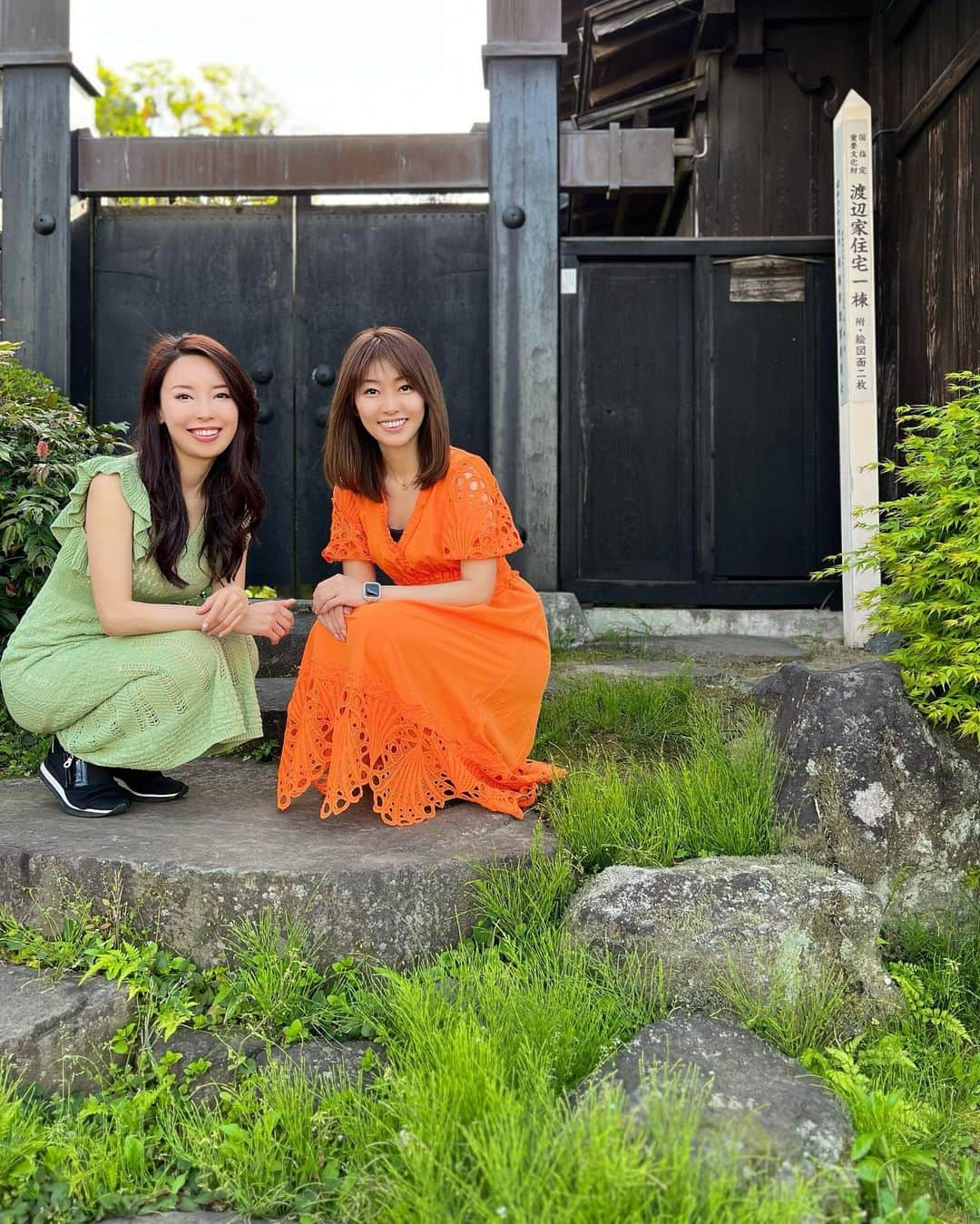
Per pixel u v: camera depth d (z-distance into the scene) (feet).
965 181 15.16
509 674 9.07
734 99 20.44
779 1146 5.55
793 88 20.34
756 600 17.70
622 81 23.54
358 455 9.25
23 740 11.80
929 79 16.98
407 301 18.17
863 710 8.91
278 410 18.25
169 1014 6.95
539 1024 6.52
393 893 7.52
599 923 7.57
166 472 8.48
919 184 17.28
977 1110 6.67
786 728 9.57
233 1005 7.04
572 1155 5.20
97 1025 6.77
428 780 8.91
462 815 9.02
